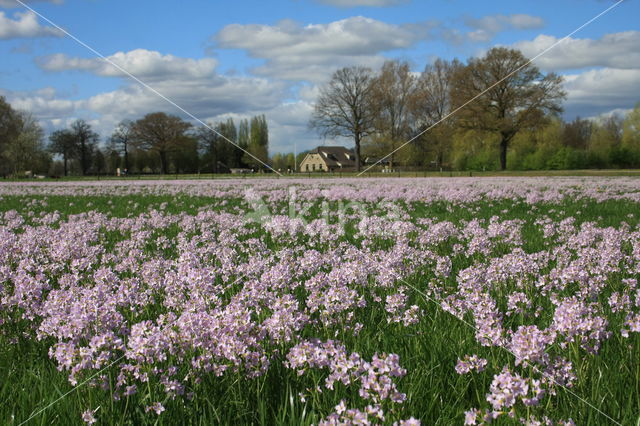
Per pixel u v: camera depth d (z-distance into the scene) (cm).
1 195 2636
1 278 553
